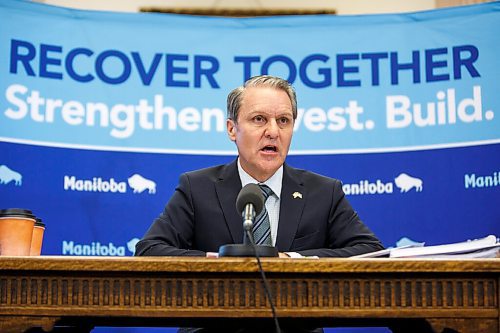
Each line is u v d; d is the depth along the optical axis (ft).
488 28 17.02
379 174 16.96
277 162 11.87
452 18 17.16
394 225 16.79
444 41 17.12
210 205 12.05
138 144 17.01
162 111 17.16
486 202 16.55
